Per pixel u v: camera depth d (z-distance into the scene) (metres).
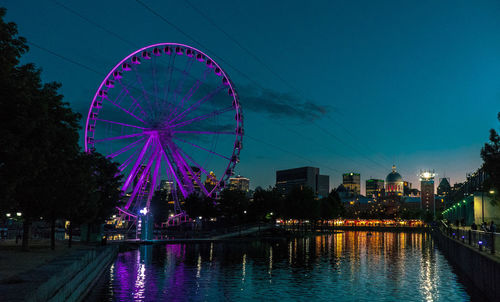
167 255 68.38
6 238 81.25
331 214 197.38
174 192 131.25
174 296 33.53
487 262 32.16
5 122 20.98
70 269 26.16
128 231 106.19
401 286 38.81
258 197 157.12
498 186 42.25
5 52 21.52
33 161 24.09
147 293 34.69
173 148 98.00
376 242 116.38
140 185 101.38
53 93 35.00
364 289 37.16
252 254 71.62
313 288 37.53
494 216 80.81
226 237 124.44
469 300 32.41
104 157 76.31
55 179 42.41
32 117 23.19
